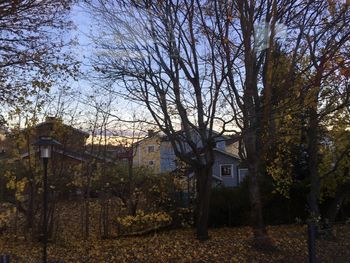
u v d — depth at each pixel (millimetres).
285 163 19531
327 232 11609
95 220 20500
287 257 12211
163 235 18547
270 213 22500
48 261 12688
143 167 21828
